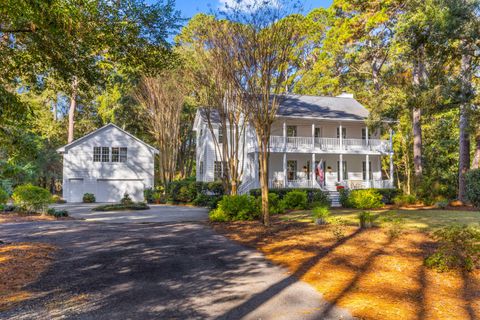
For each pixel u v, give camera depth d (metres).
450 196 24.16
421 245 9.12
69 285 6.20
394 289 5.83
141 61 9.59
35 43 7.39
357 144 27.34
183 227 13.31
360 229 11.60
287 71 14.87
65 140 42.34
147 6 8.72
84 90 9.52
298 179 27.72
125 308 5.08
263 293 5.74
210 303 5.29
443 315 4.72
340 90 36.97
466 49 14.21
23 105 6.48
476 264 6.95
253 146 25.47
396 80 23.25
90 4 6.97
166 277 6.70
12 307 5.12
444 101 15.40
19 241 10.35
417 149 25.73
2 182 21.03
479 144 22.61
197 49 18.98
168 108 31.09
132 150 32.19
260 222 13.83
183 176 43.91
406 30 15.20
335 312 4.87
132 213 19.48
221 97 20.06
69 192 30.67
